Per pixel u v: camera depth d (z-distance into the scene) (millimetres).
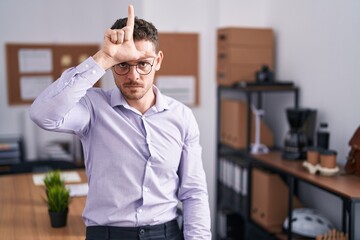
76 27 4223
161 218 1480
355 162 2303
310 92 2914
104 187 1418
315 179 2229
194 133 1555
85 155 1478
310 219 2576
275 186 2818
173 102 1539
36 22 4109
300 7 2988
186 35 3588
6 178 2795
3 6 4000
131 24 1275
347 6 2508
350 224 1958
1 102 4086
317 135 2570
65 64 4219
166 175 1487
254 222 2975
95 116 1426
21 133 4148
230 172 3436
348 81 2520
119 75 1332
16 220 2014
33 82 4148
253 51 3188
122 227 1438
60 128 1337
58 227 1913
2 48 4039
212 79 3611
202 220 1540
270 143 3240
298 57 3039
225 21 3424
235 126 3160
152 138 1438
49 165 3174
